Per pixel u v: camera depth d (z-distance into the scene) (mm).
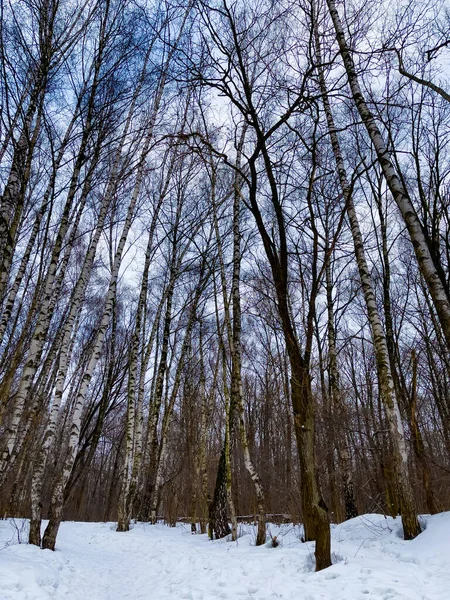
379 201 10930
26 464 17328
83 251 19078
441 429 13898
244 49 6117
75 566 7176
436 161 8883
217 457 17406
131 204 11086
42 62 7883
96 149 8836
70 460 8156
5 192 7176
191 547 9125
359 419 14531
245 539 8656
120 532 12461
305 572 5469
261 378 20609
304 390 5809
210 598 5215
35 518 7668
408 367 13344
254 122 5852
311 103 5691
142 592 6367
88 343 22547
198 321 16875
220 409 19641
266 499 16047
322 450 11617
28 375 7945
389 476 9188
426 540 5906
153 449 15859
